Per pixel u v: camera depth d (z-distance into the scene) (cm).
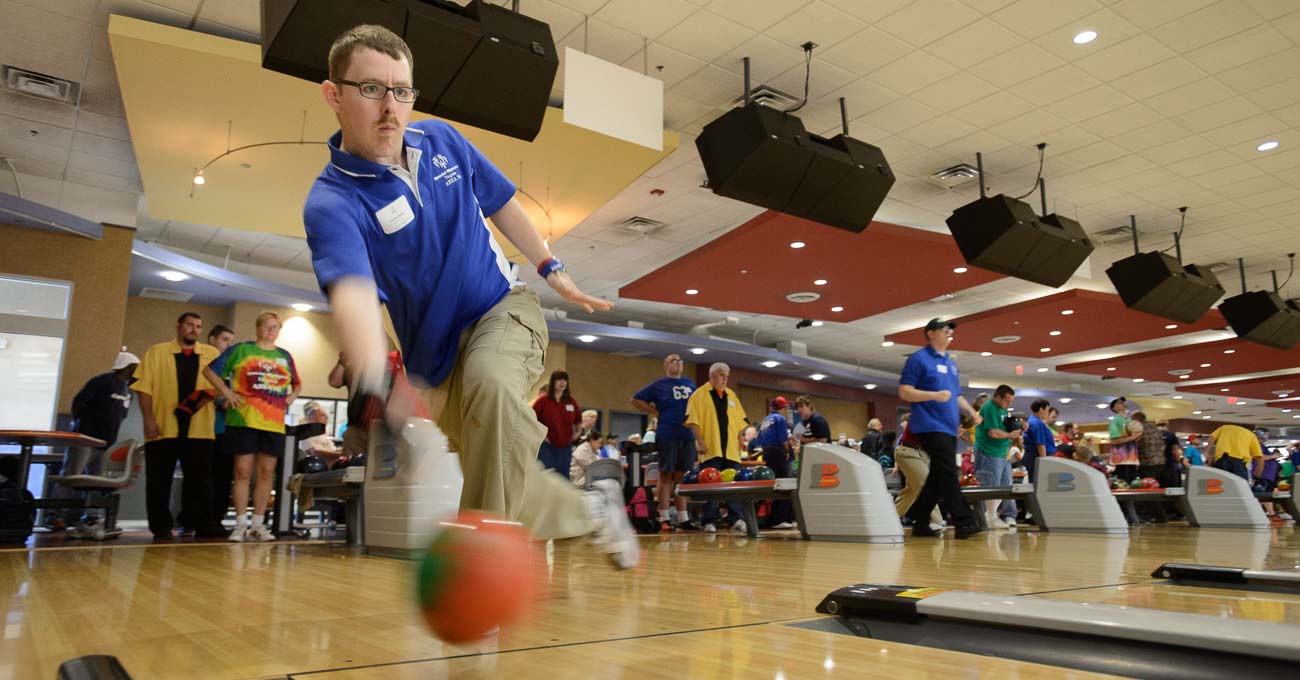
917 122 755
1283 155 830
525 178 761
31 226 872
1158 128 769
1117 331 1533
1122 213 1001
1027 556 322
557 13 581
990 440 651
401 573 245
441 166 147
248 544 450
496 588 70
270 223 890
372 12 434
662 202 972
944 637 109
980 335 1570
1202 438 2212
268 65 437
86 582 214
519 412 138
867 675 86
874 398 2181
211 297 1202
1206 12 586
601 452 834
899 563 283
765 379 1875
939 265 1102
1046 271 862
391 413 86
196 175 759
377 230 136
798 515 482
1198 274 1049
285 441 587
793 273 1135
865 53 637
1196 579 203
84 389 528
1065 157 835
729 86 688
